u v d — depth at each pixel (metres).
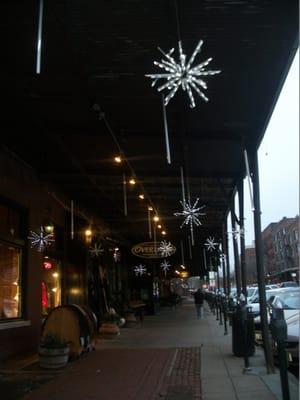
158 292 42.78
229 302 18.62
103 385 8.86
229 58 7.50
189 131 10.60
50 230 14.62
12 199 12.35
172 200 18.06
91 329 13.39
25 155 12.55
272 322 6.82
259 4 6.14
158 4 6.16
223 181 15.23
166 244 24.47
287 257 76.81
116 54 7.36
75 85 8.36
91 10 6.30
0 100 9.02
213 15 6.39
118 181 15.08
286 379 6.46
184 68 4.44
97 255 21.50
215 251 33.31
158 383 9.00
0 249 12.00
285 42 7.05
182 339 16.44
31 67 7.75
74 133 10.62
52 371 10.28
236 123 10.14
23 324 12.68
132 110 9.38
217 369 10.30
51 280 15.84
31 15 6.41
